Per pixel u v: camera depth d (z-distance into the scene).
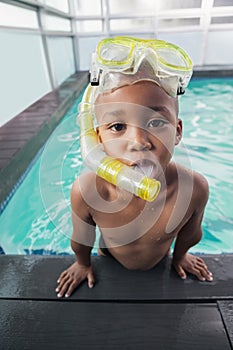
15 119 3.55
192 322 0.87
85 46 7.27
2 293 0.99
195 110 4.40
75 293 0.97
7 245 2.07
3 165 2.37
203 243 2.06
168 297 0.94
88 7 6.89
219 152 3.36
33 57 4.59
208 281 1.00
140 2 6.78
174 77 0.62
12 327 0.88
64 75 6.42
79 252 0.96
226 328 0.85
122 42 0.62
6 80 3.58
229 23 6.76
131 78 0.60
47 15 5.38
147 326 0.87
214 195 2.60
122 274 1.04
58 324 0.88
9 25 3.75
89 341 0.84
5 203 2.34
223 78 6.83
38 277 1.05
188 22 6.87
